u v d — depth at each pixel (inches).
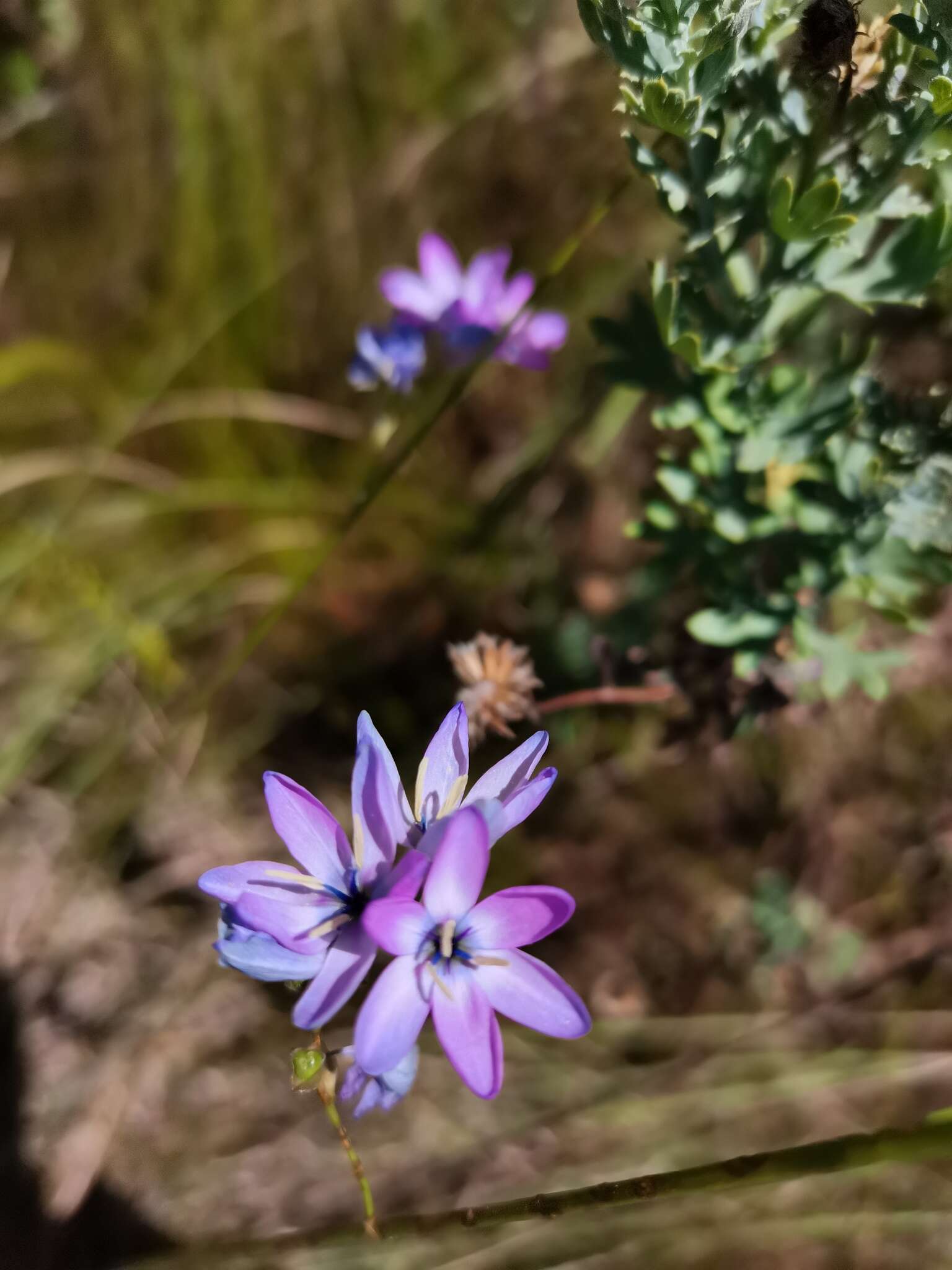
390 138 14.6
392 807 6.2
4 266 13.9
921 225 7.8
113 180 14.1
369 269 14.8
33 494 13.8
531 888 5.9
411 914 5.7
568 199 14.4
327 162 14.5
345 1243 7.4
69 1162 11.4
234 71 13.8
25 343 13.0
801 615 9.4
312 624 13.9
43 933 12.4
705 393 8.9
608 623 10.9
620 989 12.7
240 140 14.0
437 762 6.3
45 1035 12.0
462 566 13.8
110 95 13.6
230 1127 11.8
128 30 13.3
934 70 7.1
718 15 7.0
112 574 13.8
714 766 12.8
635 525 9.7
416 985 5.9
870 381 8.8
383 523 14.0
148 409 13.8
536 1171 11.4
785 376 8.8
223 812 13.3
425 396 12.9
